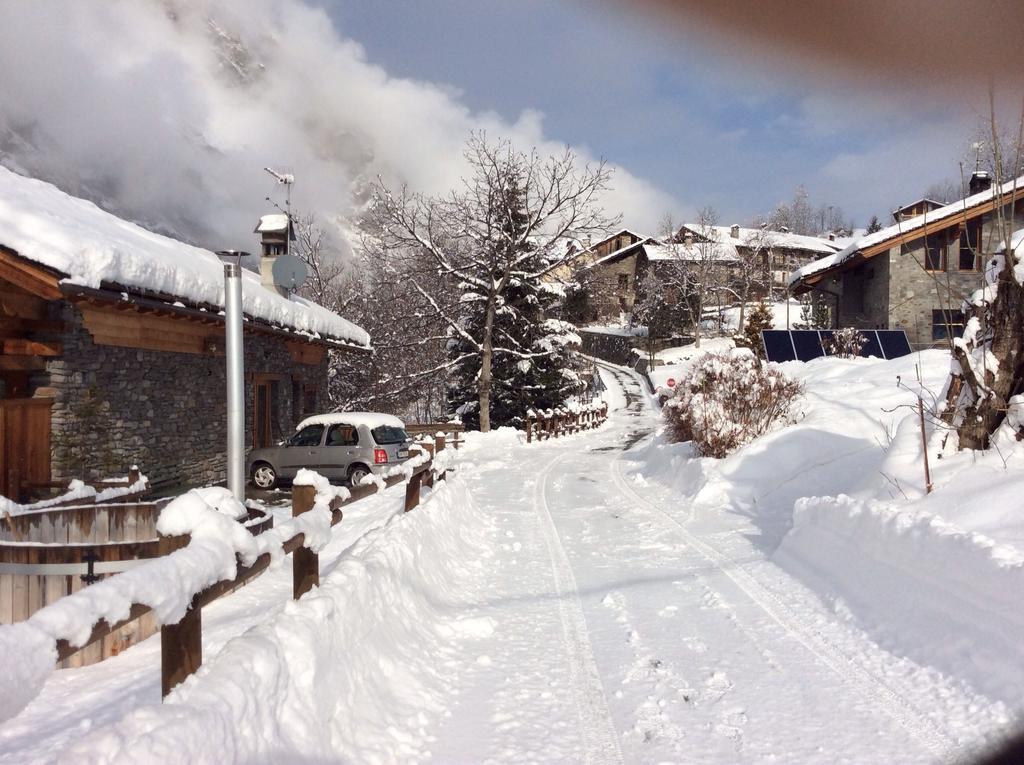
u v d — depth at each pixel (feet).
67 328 33.94
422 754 11.85
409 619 16.80
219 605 18.74
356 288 136.05
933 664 14.65
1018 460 22.38
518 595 21.50
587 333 221.25
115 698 12.89
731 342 135.03
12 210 31.86
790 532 24.64
